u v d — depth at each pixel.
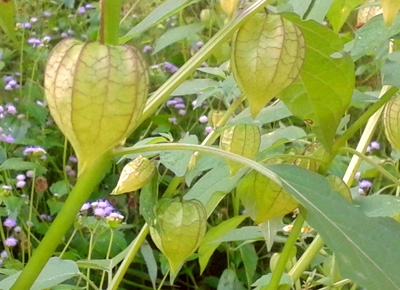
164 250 0.35
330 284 0.50
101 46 0.26
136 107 0.26
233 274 0.68
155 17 0.34
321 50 0.33
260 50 0.31
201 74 0.95
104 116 0.26
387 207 0.41
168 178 0.81
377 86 0.95
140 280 0.77
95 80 0.26
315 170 0.38
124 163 0.82
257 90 0.31
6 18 0.29
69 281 0.64
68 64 0.26
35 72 0.97
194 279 0.75
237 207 0.52
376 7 0.45
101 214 0.63
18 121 0.82
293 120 0.85
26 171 0.82
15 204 0.66
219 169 0.40
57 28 1.05
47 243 0.29
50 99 0.27
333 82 0.34
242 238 0.46
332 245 0.27
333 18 0.40
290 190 0.29
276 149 0.55
